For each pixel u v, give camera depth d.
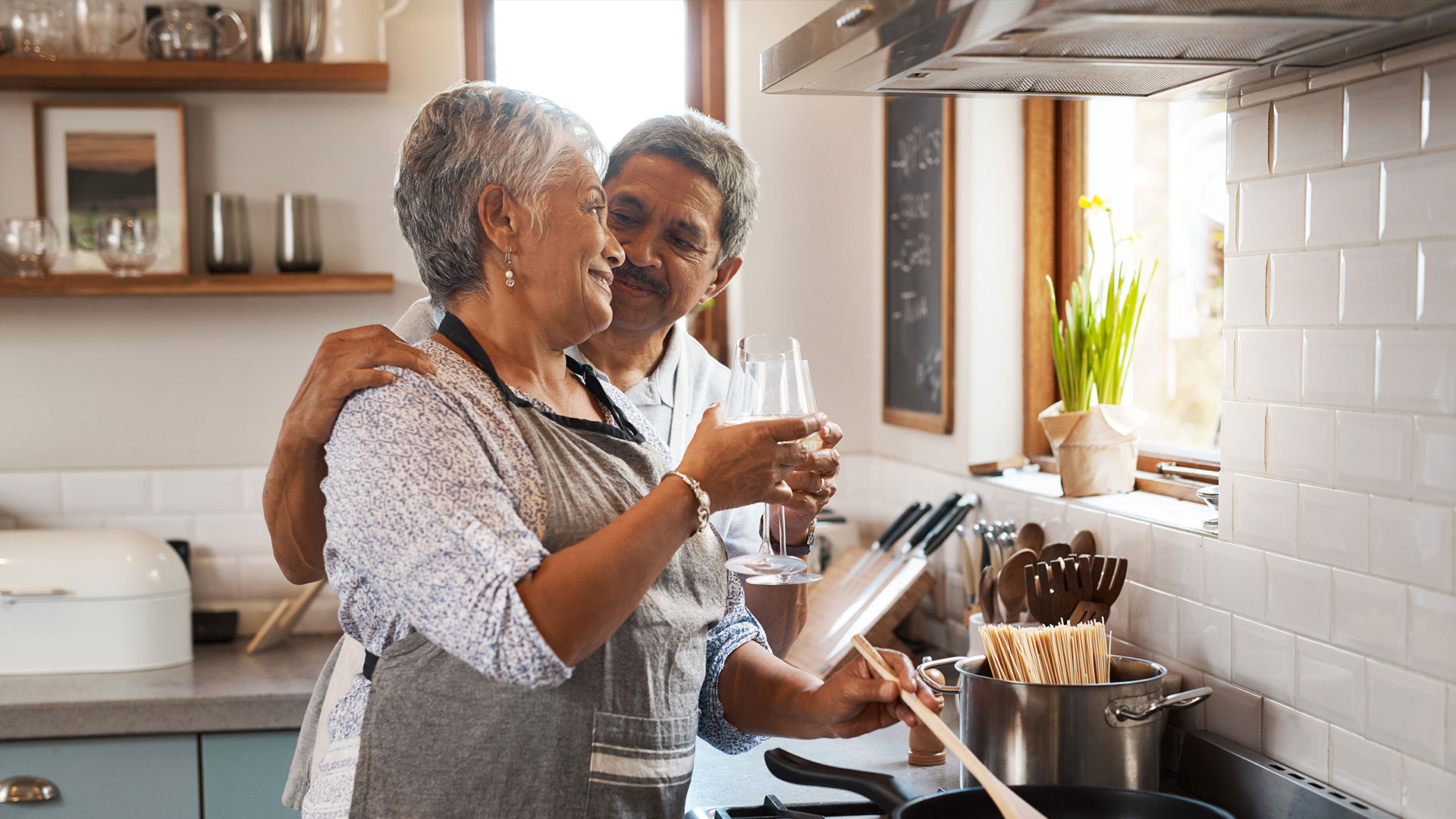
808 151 2.95
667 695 1.12
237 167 2.68
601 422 1.25
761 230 2.94
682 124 1.57
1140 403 2.23
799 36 1.38
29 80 2.51
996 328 2.44
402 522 0.93
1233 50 1.26
